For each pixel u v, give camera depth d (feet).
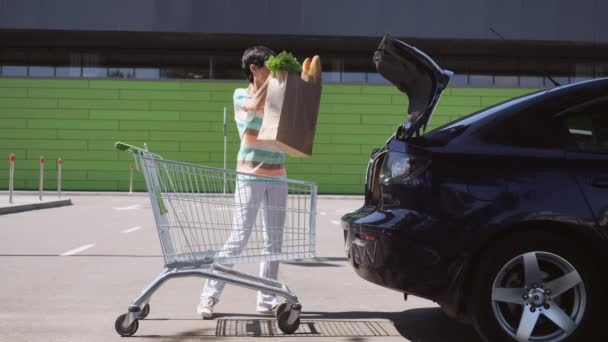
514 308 12.80
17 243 32.04
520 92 92.38
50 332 14.84
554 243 12.44
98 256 27.86
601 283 12.47
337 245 33.37
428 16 85.71
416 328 15.52
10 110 89.45
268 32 84.84
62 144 89.61
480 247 12.42
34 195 80.12
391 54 14.14
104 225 42.37
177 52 92.32
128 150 13.80
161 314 16.92
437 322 16.16
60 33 85.35
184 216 14.56
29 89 89.61
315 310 17.62
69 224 42.78
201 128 90.33
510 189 12.46
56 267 24.72
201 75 92.43
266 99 14.89
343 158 90.68
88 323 15.75
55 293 19.61
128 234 36.96
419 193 12.74
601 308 12.42
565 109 13.01
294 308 14.73
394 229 12.69
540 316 12.82
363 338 14.53
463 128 13.21
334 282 22.18
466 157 12.72
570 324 12.40
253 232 15.92
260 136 14.83
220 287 16.47
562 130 12.89
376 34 85.46
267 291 14.64
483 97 91.45
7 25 83.41
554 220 12.27
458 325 15.83
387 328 15.51
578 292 12.48
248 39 87.61
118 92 90.12
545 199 12.34
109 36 86.53
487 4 85.92
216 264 15.97
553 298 12.49
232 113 90.63
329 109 90.89
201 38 87.04
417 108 14.51
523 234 12.51
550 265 12.68
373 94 91.15
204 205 14.76
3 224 41.93
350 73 92.12
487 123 13.07
